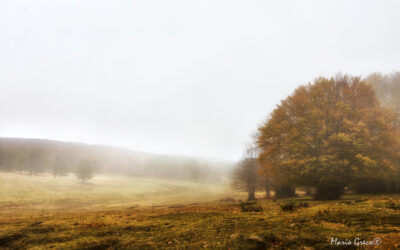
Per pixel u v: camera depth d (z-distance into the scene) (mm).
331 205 10922
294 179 19312
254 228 6762
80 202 38469
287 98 22625
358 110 17609
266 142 22172
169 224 8336
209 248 5195
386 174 16719
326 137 17984
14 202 33406
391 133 16484
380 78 28422
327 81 19938
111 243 6055
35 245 6363
